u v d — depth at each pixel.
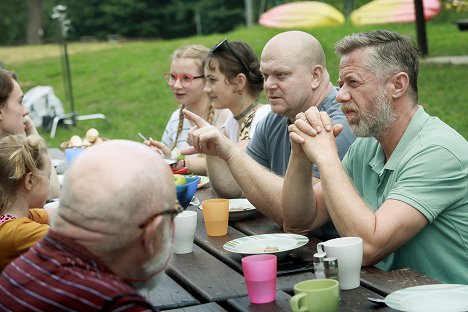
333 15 14.37
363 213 2.63
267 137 3.84
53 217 1.79
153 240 1.77
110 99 12.29
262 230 3.16
